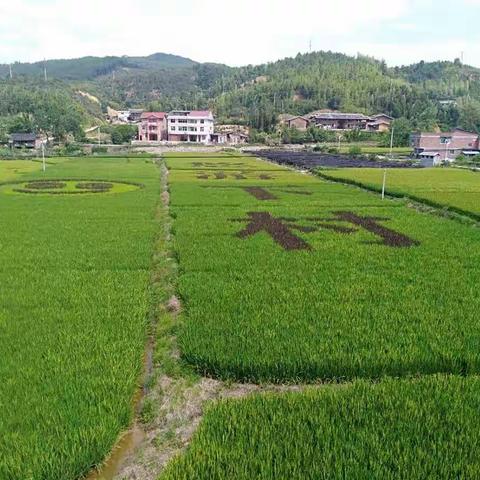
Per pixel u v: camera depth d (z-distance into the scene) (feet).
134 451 30.25
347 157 298.97
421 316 47.06
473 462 26.73
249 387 36.52
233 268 64.13
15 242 77.97
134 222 96.32
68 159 291.79
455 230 91.30
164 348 42.24
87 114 577.84
